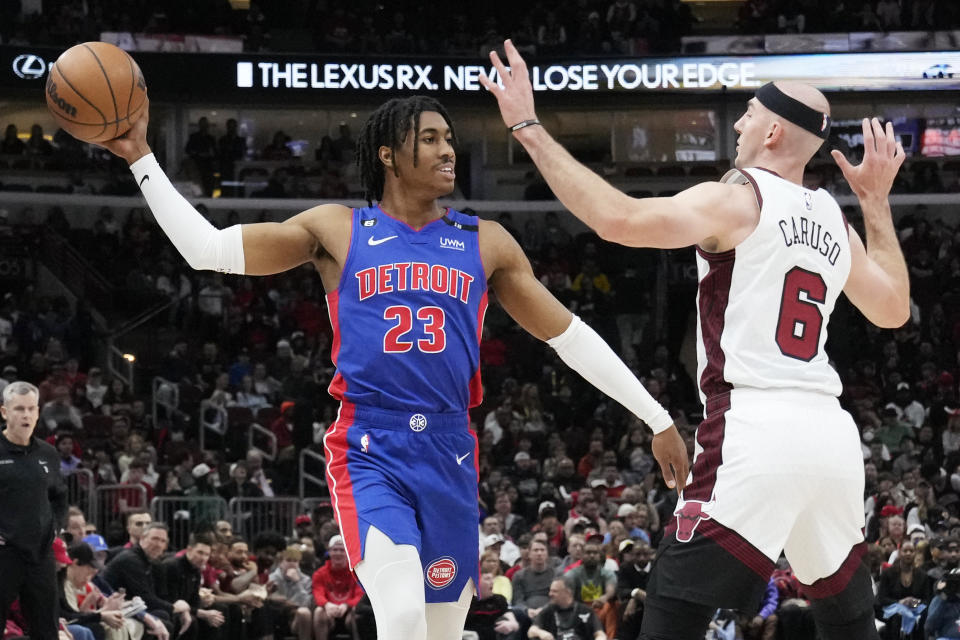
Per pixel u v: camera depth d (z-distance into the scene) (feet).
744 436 12.95
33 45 81.35
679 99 90.53
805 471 12.86
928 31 87.92
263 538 42.96
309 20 99.14
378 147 13.91
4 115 93.81
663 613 13.09
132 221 89.10
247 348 81.41
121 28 89.15
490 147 97.45
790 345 13.28
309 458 63.67
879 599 39.40
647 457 62.90
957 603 36.65
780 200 13.50
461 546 13.71
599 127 98.07
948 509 57.72
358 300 13.62
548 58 86.53
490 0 100.99
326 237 13.80
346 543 13.12
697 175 95.40
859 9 98.63
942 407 72.79
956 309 85.61
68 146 92.12
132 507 53.36
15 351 74.74
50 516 25.45
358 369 13.52
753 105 14.44
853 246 14.78
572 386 77.05
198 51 84.07
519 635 36.52
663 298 89.04
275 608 38.14
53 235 85.40
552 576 40.27
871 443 67.26
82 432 63.67
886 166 15.62
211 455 63.31
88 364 76.64
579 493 51.93
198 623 35.14
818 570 13.52
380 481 13.28
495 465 63.82
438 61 84.84
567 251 91.25
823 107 14.16
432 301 13.61
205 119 93.15
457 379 13.70
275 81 84.07
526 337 83.35
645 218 12.75
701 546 12.93
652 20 94.84
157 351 81.76
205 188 93.35
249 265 13.62
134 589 33.55
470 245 13.97
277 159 94.84
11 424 25.11
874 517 51.16
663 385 77.61
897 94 95.14
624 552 39.52
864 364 80.38
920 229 90.02
